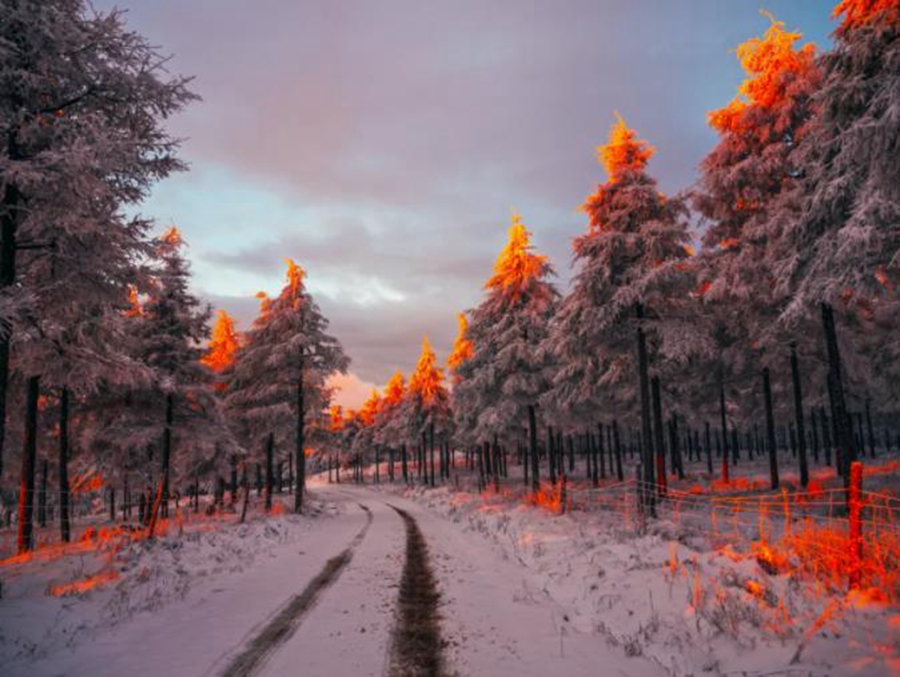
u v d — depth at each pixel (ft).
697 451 177.88
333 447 108.06
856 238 32.40
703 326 57.72
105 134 24.34
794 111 58.39
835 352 50.78
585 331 58.18
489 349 86.22
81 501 114.83
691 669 16.21
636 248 57.00
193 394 72.69
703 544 32.55
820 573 22.54
